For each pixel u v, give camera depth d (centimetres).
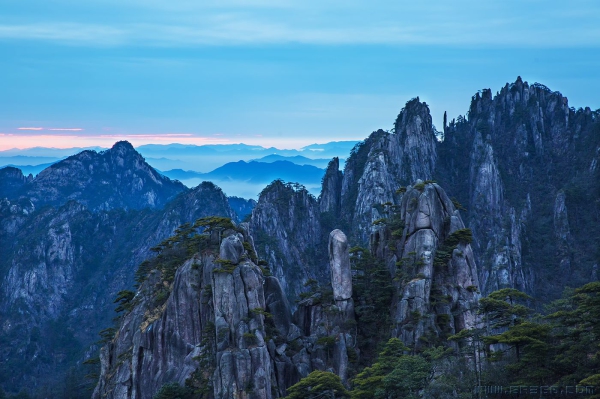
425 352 14762
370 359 16312
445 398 13200
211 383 15738
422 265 16688
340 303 17025
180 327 17188
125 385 17438
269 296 17138
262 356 15550
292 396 14300
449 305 16362
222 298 16175
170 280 18450
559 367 12975
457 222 17400
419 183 18075
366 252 17850
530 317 16750
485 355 14500
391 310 16975
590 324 13850
